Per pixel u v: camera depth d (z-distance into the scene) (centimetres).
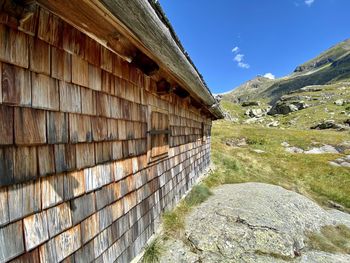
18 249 146
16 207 145
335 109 5250
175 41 260
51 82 172
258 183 935
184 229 466
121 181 281
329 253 490
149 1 179
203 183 812
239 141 2834
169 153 484
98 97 232
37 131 160
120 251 277
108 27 191
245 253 429
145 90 352
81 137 206
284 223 550
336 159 1919
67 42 188
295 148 2536
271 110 7425
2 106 136
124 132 288
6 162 139
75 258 198
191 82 383
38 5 153
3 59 136
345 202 1036
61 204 183
